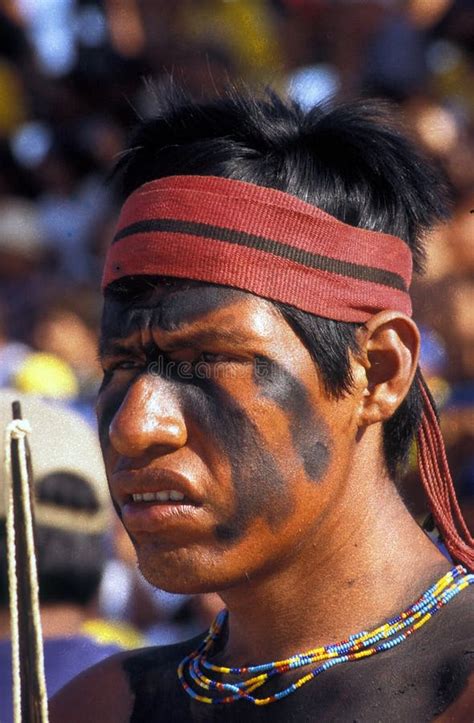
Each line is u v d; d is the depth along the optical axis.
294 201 2.70
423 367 6.78
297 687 2.69
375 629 2.71
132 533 2.70
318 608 2.75
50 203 11.13
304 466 2.66
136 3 11.14
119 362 2.79
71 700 3.16
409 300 2.86
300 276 2.66
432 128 9.57
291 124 2.88
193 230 2.68
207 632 3.14
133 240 2.74
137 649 3.23
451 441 6.51
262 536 2.65
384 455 2.84
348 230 2.73
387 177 2.88
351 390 2.72
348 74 10.45
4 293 9.98
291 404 2.65
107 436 2.76
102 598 6.77
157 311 2.68
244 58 10.55
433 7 11.10
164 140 2.98
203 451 2.64
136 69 11.08
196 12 11.03
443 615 2.68
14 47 11.68
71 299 9.61
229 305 2.64
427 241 3.11
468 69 11.05
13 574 2.63
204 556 2.64
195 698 2.87
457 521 2.94
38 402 4.93
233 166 2.79
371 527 2.78
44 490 4.70
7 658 4.66
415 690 2.59
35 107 11.56
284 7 11.05
